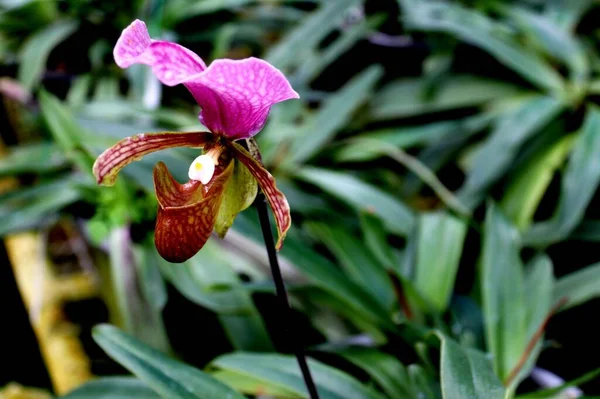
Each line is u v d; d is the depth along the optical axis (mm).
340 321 730
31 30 1174
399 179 999
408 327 615
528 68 917
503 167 855
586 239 806
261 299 753
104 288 893
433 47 1082
